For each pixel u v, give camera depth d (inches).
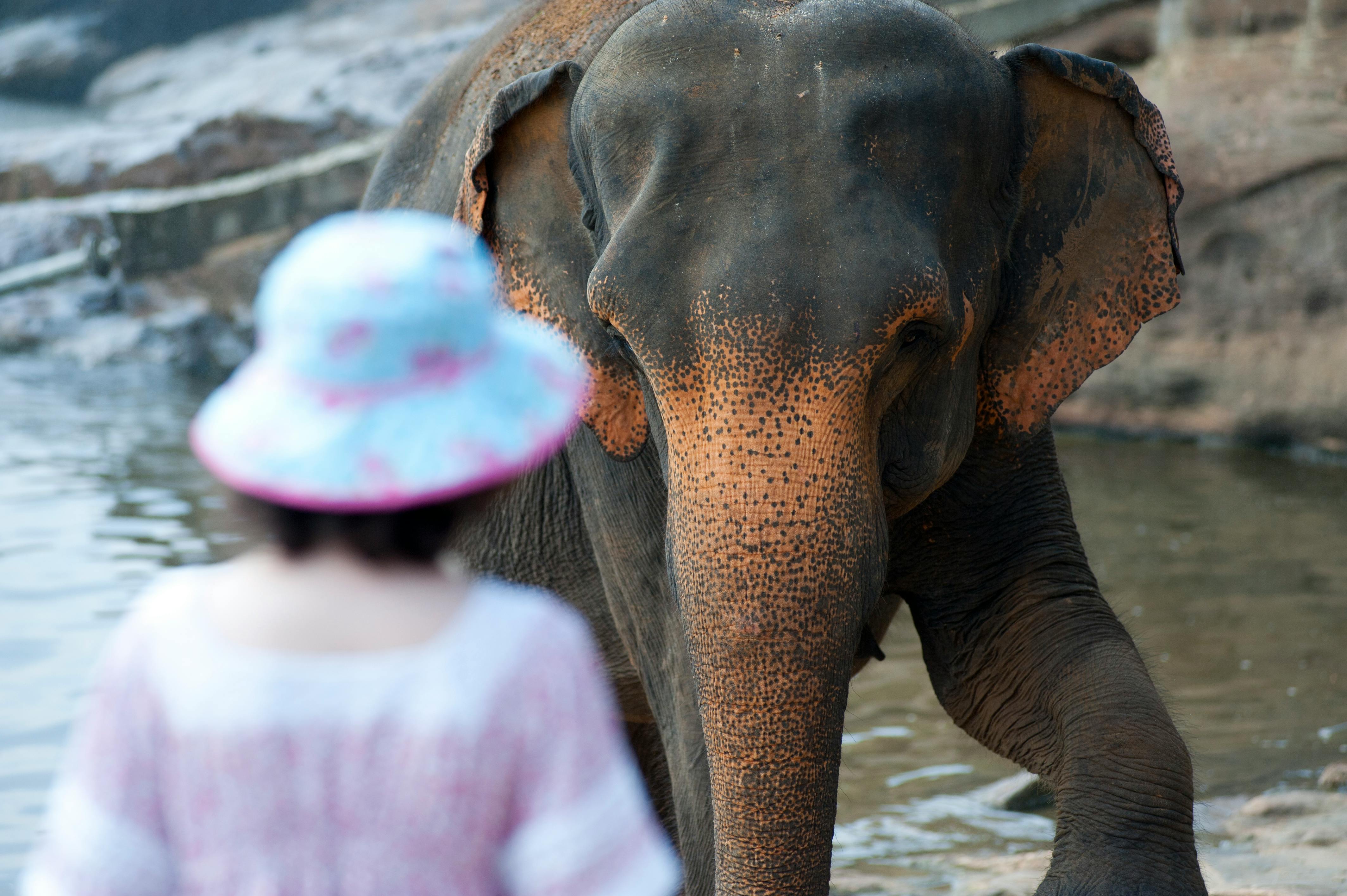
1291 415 687.7
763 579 160.4
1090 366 205.2
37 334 957.2
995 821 314.0
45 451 651.5
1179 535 537.0
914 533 223.3
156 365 916.6
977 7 804.0
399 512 97.5
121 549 491.5
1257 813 299.3
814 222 170.9
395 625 97.7
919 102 181.3
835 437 165.3
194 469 619.5
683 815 210.1
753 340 165.3
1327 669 395.2
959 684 223.9
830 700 161.5
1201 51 730.2
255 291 962.1
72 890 96.8
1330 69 685.3
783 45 182.4
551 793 98.5
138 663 98.5
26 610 426.0
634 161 184.1
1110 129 205.6
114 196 1082.1
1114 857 186.2
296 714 95.7
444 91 284.0
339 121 1088.2
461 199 208.2
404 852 95.7
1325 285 678.5
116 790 97.5
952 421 192.2
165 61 1809.8
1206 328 709.9
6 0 2130.9
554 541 250.5
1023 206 202.8
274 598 97.9
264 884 95.5
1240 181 692.1
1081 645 209.3
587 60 234.4
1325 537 532.4
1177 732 197.2
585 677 101.9
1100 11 778.8
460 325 98.3
